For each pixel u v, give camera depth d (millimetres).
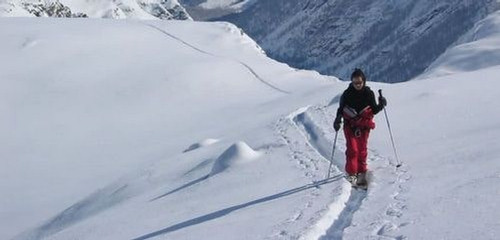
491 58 55969
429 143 11164
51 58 49406
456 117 13086
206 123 34156
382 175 9641
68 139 36031
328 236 7402
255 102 38469
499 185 7320
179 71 46688
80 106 41812
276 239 7188
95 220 12961
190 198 11602
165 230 9523
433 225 6477
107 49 52031
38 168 30922
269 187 10531
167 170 16484
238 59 51750
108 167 29312
